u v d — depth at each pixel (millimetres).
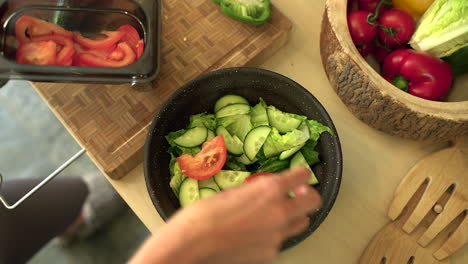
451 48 832
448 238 831
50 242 1264
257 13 940
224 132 847
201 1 995
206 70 943
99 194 1292
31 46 887
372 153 919
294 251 852
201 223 311
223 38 963
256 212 326
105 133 894
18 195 1200
